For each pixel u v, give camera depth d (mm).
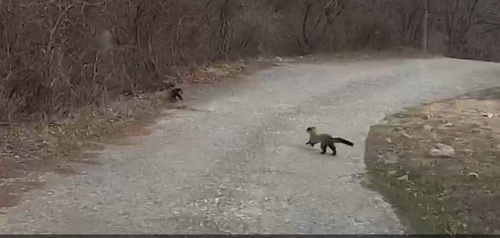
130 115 12188
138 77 14883
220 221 6258
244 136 10602
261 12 23797
